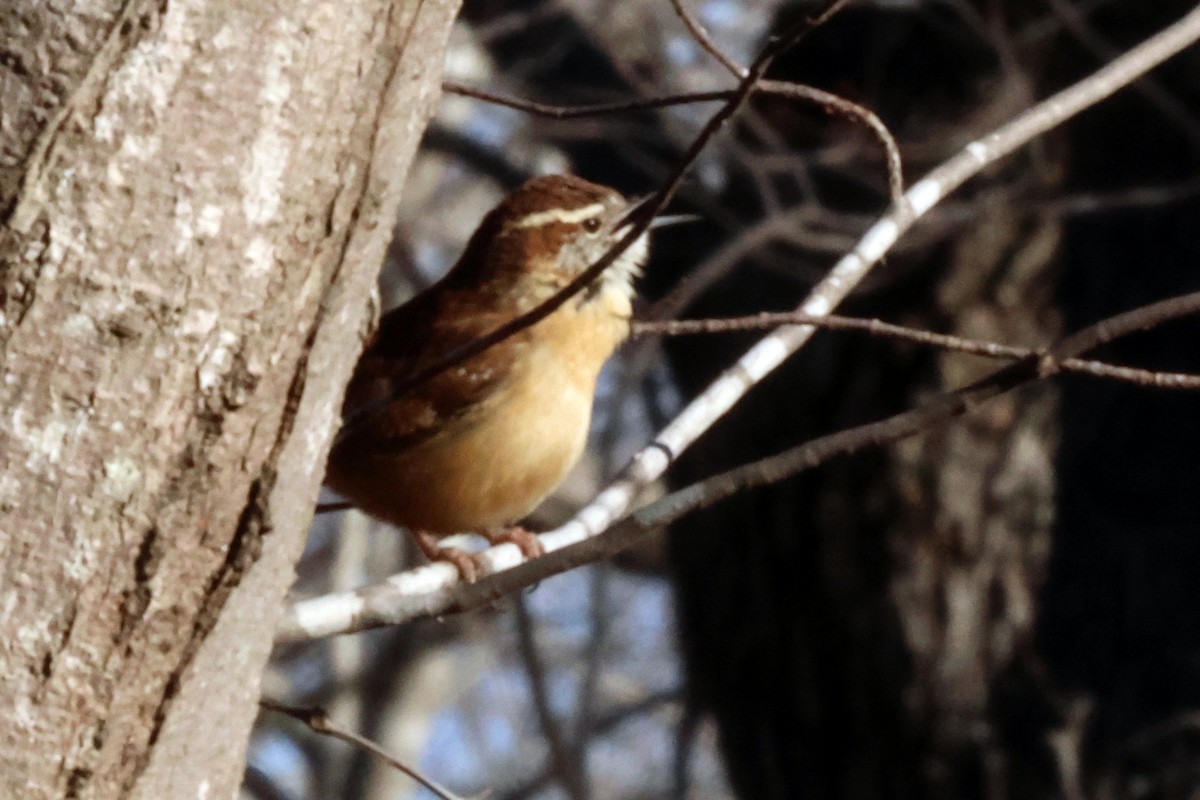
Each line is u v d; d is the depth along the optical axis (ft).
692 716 46.34
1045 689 42.19
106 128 13.17
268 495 13.97
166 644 13.73
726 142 44.55
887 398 43.01
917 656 42.45
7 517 13.16
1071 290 43.50
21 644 13.24
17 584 13.21
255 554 13.94
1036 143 43.37
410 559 61.93
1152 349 42.93
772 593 43.98
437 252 72.28
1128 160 44.09
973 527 42.63
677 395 48.70
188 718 14.12
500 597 19.84
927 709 42.42
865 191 45.34
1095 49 43.80
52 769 13.42
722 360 45.62
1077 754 41.65
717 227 47.44
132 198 13.23
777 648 43.98
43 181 13.12
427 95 14.67
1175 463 42.45
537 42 50.21
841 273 24.11
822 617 43.27
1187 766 40.93
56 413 13.20
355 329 14.80
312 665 72.08
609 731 66.95
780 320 20.81
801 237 42.65
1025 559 42.80
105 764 13.66
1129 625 42.01
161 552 13.55
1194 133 42.09
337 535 67.36
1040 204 41.78
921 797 42.50
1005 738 42.09
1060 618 42.50
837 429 43.14
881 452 42.78
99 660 13.47
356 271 14.37
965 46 44.14
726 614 44.80
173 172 13.29
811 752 43.80
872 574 42.78
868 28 45.01
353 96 13.91
